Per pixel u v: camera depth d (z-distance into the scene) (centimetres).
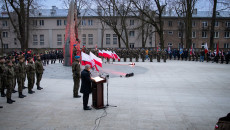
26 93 980
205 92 988
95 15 4906
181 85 1152
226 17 4703
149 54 2800
